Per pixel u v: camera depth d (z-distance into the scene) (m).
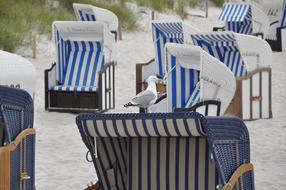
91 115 12.80
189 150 13.14
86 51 32.66
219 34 30.34
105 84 31.38
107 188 13.47
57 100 31.34
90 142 13.09
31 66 18.48
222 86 25.00
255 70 30.12
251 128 28.28
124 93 36.09
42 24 50.62
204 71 24.58
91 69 32.41
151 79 25.39
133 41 54.88
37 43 47.44
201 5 79.25
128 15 59.41
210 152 12.73
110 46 32.22
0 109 14.71
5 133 15.16
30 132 15.65
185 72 26.36
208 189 13.05
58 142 25.06
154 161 13.41
